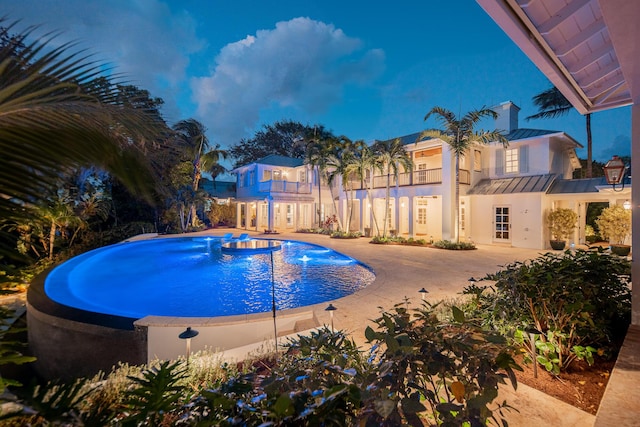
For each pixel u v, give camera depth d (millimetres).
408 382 1346
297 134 36906
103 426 1246
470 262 10602
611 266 3523
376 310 5418
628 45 2131
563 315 2912
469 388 1359
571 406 2363
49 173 1187
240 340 4578
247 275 10211
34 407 1104
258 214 24078
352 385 1132
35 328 4852
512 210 14695
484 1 2049
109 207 16266
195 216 24359
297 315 5000
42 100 1224
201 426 1163
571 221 12945
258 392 1420
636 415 2033
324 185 24812
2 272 1233
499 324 3174
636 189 3607
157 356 4168
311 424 1126
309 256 13508
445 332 1530
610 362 2980
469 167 16453
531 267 3582
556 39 2475
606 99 3795
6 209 1118
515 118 17766
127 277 10039
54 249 11961
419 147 17297
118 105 1476
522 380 2736
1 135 1103
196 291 8438
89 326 4285
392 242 15625
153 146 1572
